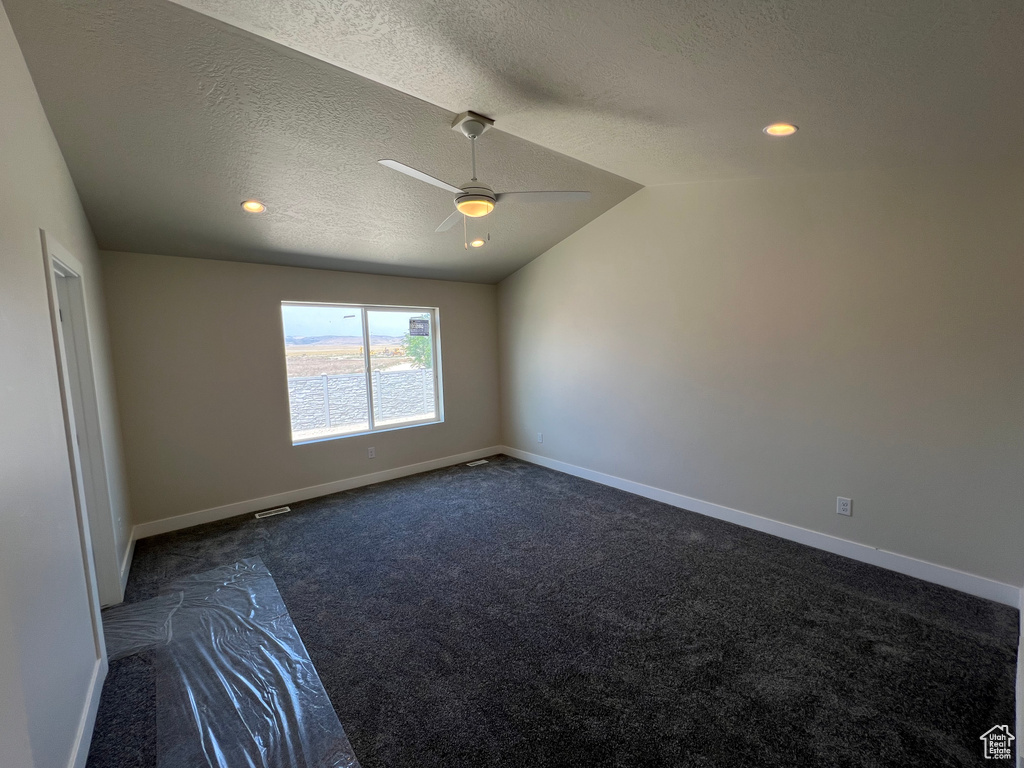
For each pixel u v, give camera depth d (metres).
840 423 2.80
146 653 2.09
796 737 1.57
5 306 1.28
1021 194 2.15
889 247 2.54
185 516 3.59
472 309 5.29
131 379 3.34
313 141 2.41
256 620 2.33
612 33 1.45
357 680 1.89
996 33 1.23
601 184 3.44
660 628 2.19
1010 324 2.21
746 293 3.17
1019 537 2.25
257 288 3.86
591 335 4.32
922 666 1.89
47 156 1.90
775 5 1.22
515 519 3.58
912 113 1.79
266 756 1.55
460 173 2.93
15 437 1.25
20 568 1.20
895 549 2.65
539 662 1.98
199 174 2.54
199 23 1.61
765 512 3.21
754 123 2.04
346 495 4.24
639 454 4.03
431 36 1.54
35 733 1.21
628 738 1.58
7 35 1.48
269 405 3.96
